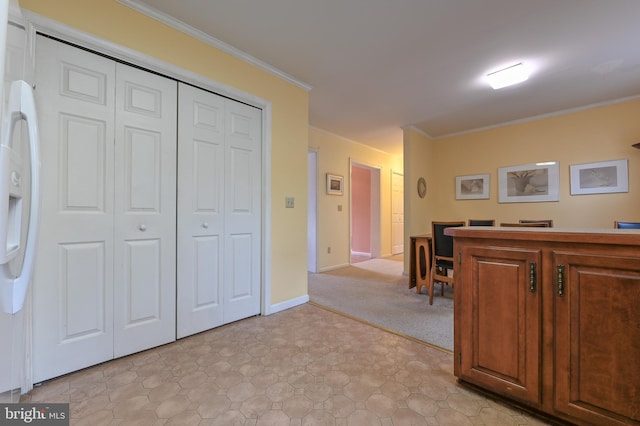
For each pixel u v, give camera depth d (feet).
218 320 7.54
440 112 12.44
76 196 5.28
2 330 2.55
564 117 12.18
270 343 6.62
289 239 9.27
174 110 6.67
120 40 5.71
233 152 7.88
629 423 3.42
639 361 3.37
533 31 6.89
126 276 5.91
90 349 5.45
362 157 18.28
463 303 4.87
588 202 11.62
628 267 3.43
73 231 5.24
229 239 7.79
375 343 6.64
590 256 3.67
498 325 4.45
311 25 6.72
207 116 7.30
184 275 6.84
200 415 4.20
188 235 6.91
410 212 14.33
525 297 4.18
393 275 14.48
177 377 5.18
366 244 21.88
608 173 11.16
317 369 5.49
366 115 12.84
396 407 4.40
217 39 7.21
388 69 8.77
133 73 6.03
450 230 5.03
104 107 5.62
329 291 11.40
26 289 2.78
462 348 4.88
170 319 6.60
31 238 2.80
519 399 4.25
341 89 10.15
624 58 8.07
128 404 4.43
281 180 9.02
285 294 9.14
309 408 4.37
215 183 7.45
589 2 5.89
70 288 5.21
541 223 8.94
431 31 6.93
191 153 6.97
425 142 15.70
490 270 4.54
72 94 5.24
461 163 15.30
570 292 3.82
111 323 5.72
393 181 21.45
